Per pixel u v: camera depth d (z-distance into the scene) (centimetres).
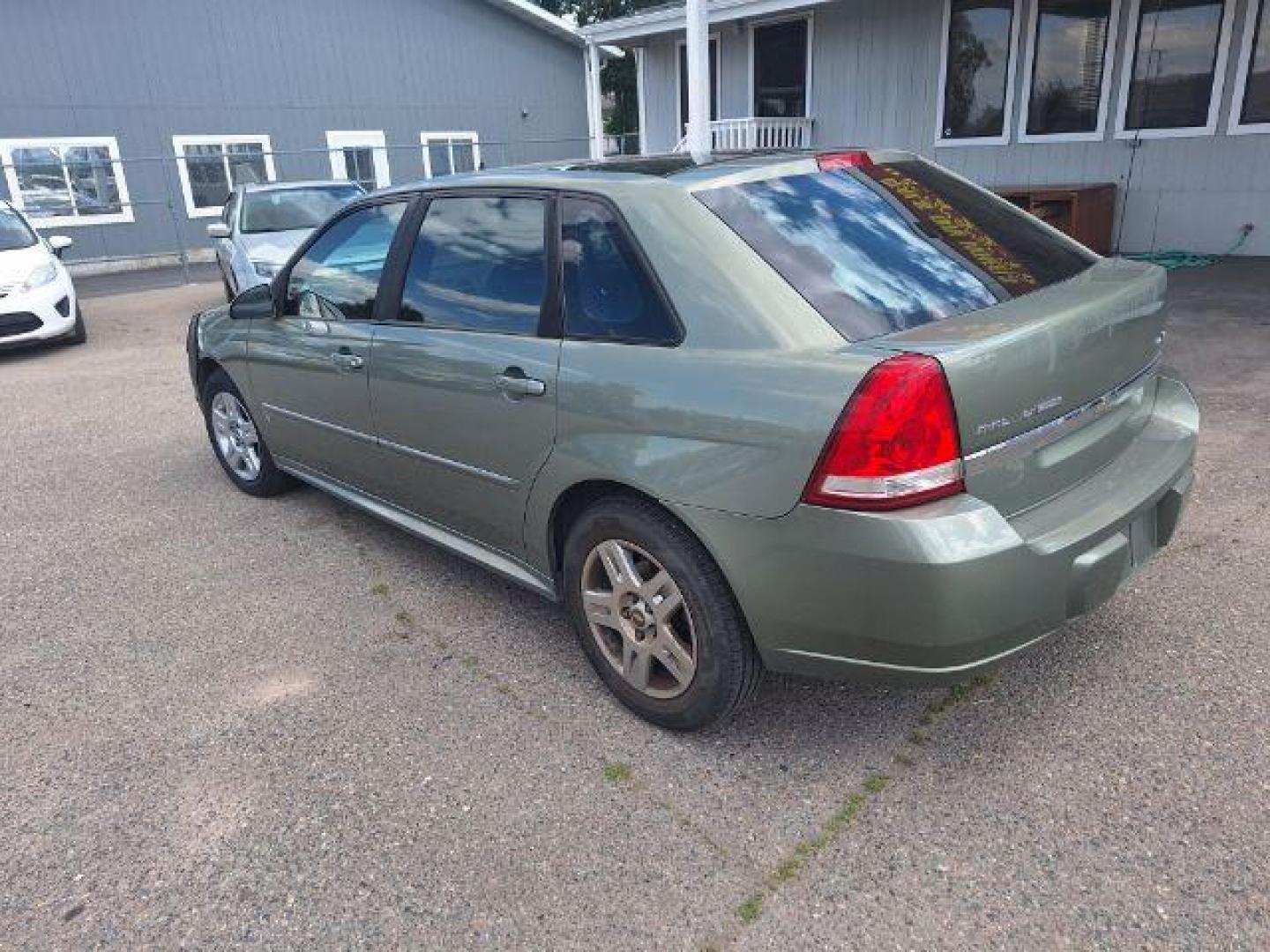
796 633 227
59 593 379
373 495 384
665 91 1511
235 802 248
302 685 304
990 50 1133
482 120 2175
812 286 232
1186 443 272
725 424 225
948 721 266
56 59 1650
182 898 216
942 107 1194
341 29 1938
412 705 289
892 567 205
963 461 208
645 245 252
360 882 219
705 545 236
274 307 404
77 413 682
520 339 282
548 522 285
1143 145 1056
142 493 497
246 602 364
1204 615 312
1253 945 189
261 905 213
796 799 239
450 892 214
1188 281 909
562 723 277
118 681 311
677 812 237
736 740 264
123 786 256
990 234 278
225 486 504
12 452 586
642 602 262
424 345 316
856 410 204
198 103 1806
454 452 315
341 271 367
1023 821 226
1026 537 217
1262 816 222
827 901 206
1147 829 221
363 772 258
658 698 267
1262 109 975
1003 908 201
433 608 353
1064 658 292
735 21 1353
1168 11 1002
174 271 1712
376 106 2014
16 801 252
